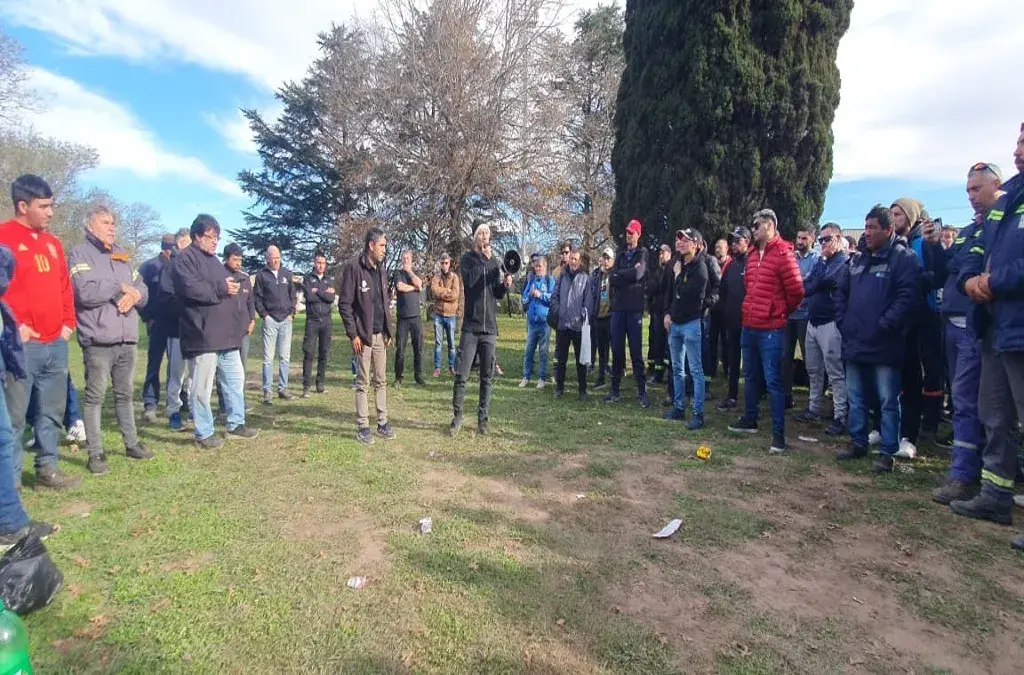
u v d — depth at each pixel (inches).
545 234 772.0
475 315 217.2
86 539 127.6
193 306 195.3
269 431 223.5
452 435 217.9
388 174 679.1
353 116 735.1
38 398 156.1
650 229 407.2
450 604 104.3
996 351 133.8
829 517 145.2
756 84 360.2
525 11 639.1
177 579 110.8
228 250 261.9
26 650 72.8
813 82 360.5
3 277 131.4
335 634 95.0
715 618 101.8
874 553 126.4
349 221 738.8
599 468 179.9
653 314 327.6
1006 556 124.8
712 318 314.3
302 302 307.3
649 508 150.3
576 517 143.9
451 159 633.0
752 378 223.0
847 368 191.3
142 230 1453.0
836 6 363.6
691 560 122.5
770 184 369.1
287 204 1344.7
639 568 118.6
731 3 360.5
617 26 983.0
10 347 132.0
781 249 197.3
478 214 755.4
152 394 241.3
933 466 184.5
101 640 92.9
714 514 146.2
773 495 159.8
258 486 162.1
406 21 655.8
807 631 98.7
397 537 130.8
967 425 156.2
